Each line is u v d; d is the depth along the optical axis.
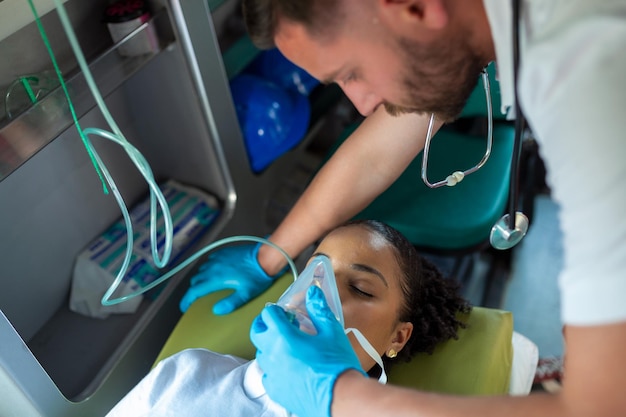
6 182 1.20
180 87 1.38
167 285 1.43
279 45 0.68
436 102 0.70
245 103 1.61
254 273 1.34
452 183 0.98
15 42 1.10
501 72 0.65
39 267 1.34
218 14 1.60
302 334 0.84
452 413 0.64
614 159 0.49
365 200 1.30
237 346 1.22
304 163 2.00
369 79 0.67
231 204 1.61
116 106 1.45
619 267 0.49
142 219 1.54
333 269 1.12
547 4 0.55
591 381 0.53
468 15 0.61
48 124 1.02
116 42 1.21
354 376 0.78
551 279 1.85
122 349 1.30
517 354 1.36
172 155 1.58
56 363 1.30
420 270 1.21
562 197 0.54
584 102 0.50
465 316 1.26
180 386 1.06
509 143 1.56
